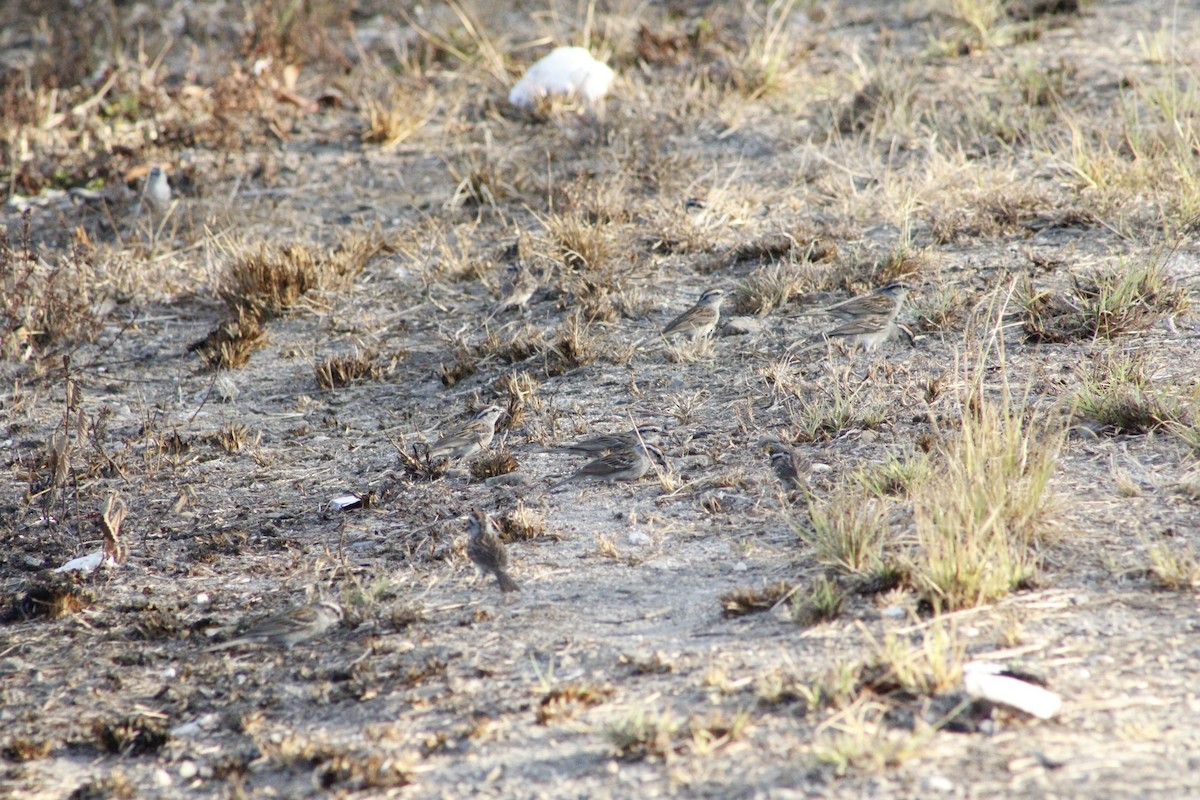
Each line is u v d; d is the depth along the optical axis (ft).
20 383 121.80
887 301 104.12
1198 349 95.96
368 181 162.61
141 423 111.96
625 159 151.23
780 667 62.49
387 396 113.50
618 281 125.90
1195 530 71.31
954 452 77.15
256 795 58.95
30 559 89.35
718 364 108.27
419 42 200.95
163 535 91.15
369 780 57.82
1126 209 123.95
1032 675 58.59
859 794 51.37
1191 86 144.36
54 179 168.45
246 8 209.26
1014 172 136.26
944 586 66.44
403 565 82.17
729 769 54.39
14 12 238.68
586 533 82.99
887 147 150.92
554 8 201.98
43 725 68.18
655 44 187.62
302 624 72.54
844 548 71.41
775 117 164.35
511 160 158.92
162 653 74.74
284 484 97.96
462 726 62.03
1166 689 56.65
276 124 177.06
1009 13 191.42
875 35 189.57
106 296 137.80
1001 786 50.90
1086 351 98.32
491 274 134.51
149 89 187.83
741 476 87.25
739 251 130.00
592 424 99.96
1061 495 77.10
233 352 122.93
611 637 69.05
